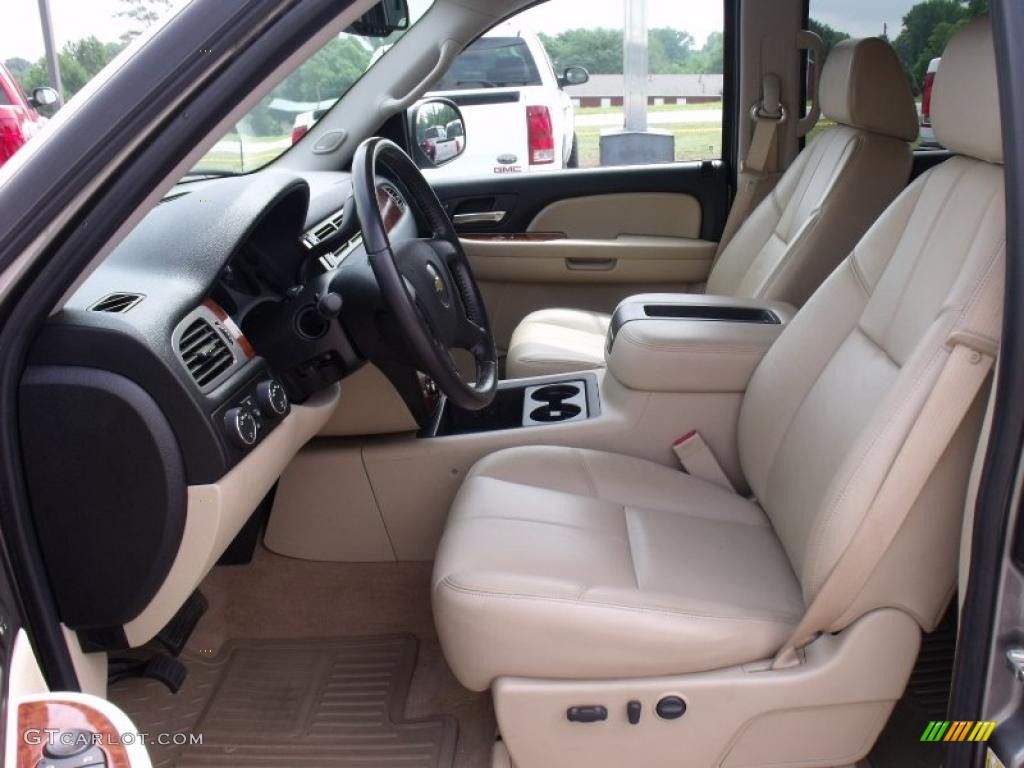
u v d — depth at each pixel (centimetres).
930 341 123
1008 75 98
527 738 143
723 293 287
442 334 169
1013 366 99
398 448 207
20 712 80
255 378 147
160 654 188
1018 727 100
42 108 524
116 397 119
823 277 236
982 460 108
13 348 109
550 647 138
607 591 141
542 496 172
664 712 139
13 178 95
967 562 111
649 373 200
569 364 242
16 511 109
